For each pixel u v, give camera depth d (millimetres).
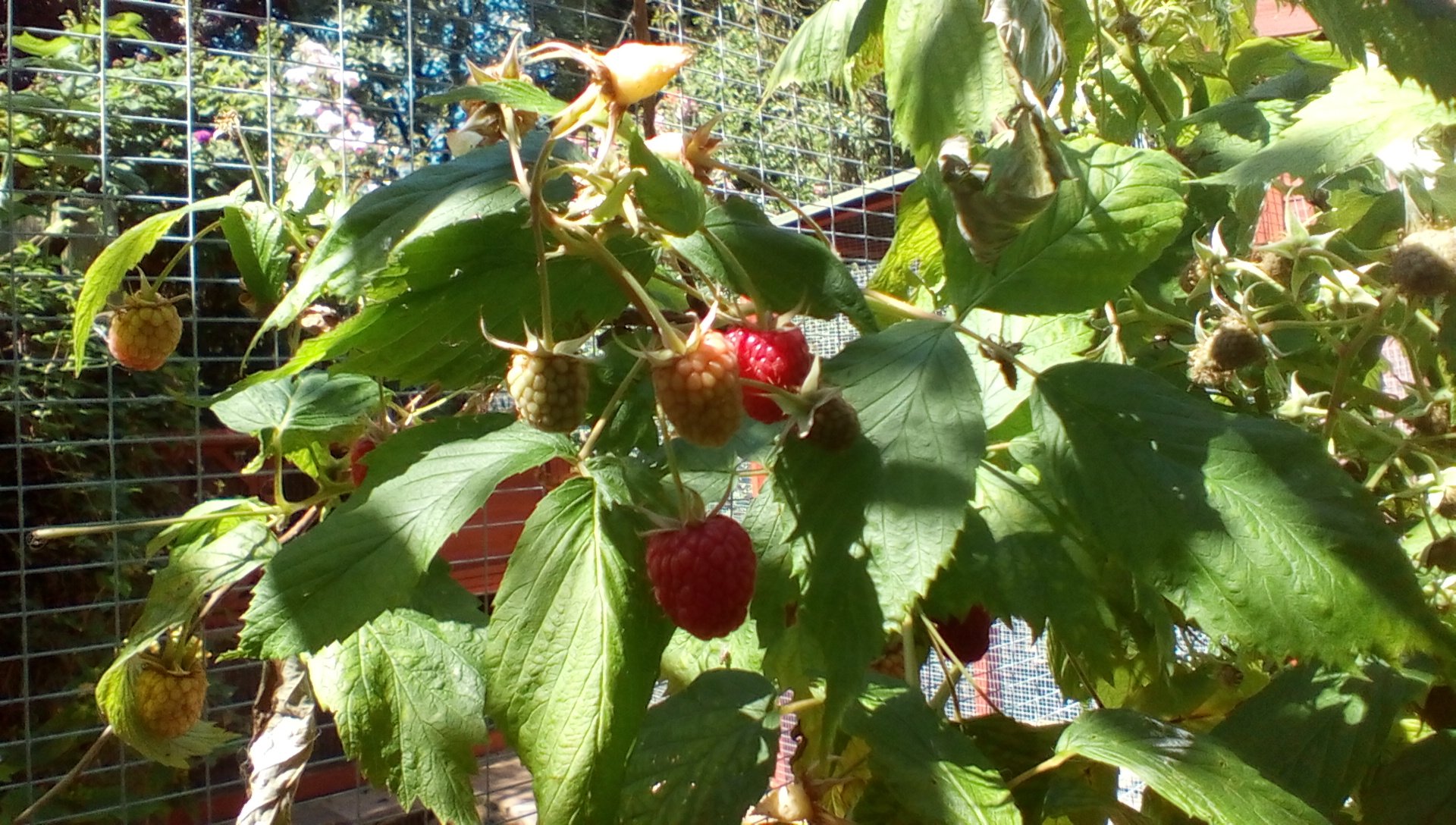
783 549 228
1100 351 306
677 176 179
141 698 301
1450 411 272
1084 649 222
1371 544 191
